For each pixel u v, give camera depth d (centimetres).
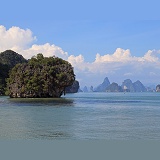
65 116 4991
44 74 12650
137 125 3812
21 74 12950
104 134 3102
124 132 3212
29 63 13438
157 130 3362
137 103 9256
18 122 4116
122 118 4697
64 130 3350
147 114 5438
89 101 10388
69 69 13112
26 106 7362
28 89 12744
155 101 10794
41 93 12875
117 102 9850
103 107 7225
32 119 4497
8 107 7019
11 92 13250
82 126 3700
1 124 3897
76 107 7119
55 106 7406
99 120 4406
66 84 12962
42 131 3291
